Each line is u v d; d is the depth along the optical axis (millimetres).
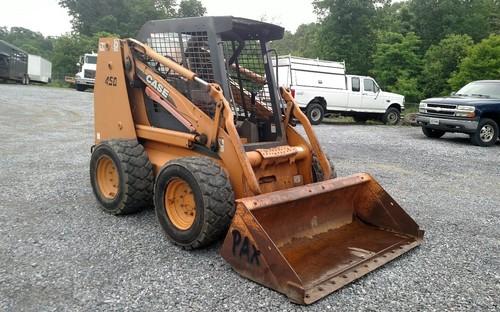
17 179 7477
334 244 4680
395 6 51812
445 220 5977
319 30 39219
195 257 4461
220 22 4957
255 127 5461
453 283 4086
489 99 13680
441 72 31969
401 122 20672
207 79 5105
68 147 10914
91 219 5527
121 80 5863
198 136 4965
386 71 33938
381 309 3600
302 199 4465
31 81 41656
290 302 3639
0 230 5082
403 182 8172
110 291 3748
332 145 12258
